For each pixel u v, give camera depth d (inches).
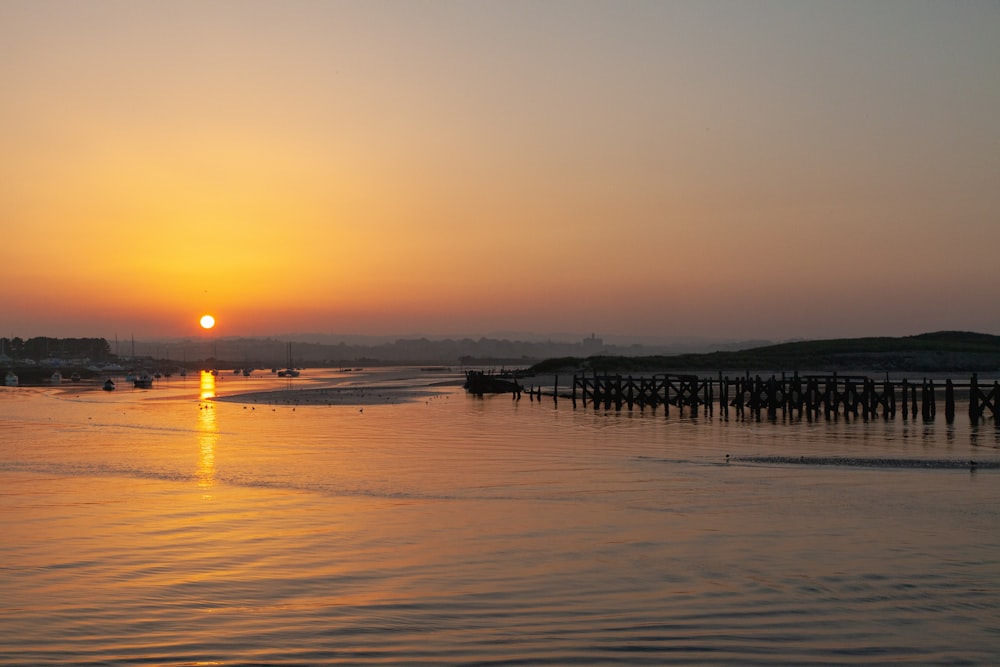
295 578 668.1
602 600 604.1
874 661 489.7
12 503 1026.1
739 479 1185.4
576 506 989.8
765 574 672.4
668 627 544.7
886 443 1622.8
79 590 633.0
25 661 489.1
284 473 1289.4
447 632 537.6
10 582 655.1
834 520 893.2
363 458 1476.4
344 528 864.3
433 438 1835.6
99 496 1079.6
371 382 6038.4
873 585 638.5
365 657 495.8
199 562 720.3
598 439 1768.0
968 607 586.6
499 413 2628.0
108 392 5172.2
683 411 2561.5
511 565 706.8
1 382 7445.9
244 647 512.4
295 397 3841.0
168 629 545.3
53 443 1827.0
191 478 1245.7
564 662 487.2
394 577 669.3
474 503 1014.4
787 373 4574.3
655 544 783.1
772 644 514.6
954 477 1187.9
